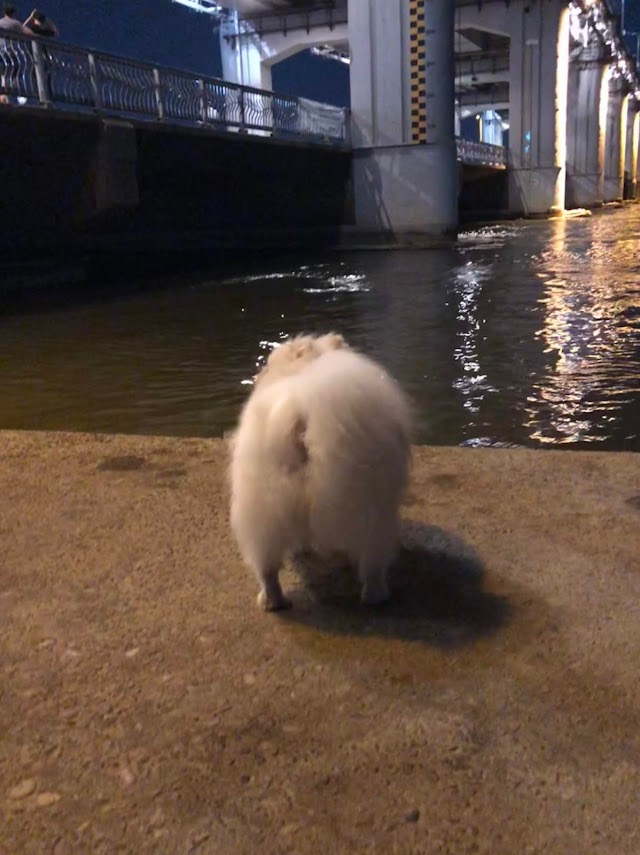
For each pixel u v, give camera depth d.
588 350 10.03
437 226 29.23
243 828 2.04
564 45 49.47
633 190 99.00
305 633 2.98
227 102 24.45
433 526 3.86
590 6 55.00
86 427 7.47
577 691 2.57
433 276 18.62
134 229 22.19
